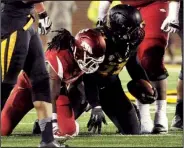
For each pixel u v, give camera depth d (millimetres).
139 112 16422
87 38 14508
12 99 15523
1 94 14227
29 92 15367
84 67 14625
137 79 15859
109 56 14852
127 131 16141
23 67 13953
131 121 16109
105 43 14648
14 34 13781
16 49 13805
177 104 17266
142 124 16359
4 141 14984
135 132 16172
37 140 15133
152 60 16562
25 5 13797
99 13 17312
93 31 14617
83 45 14500
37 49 13914
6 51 13805
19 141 15008
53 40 15000
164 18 16719
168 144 14844
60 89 15250
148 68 16609
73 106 16016
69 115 15344
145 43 16641
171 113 19984
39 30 15664
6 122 15578
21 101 15461
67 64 14953
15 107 15492
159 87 16547
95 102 14820
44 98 13711
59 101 15336
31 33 13922
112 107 16062
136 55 15719
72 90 15953
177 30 16828
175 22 16719
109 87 15859
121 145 14625
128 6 14828
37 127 16094
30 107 15570
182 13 17203
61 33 14969
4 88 14164
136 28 14703
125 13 14688
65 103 15352
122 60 15008
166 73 16641
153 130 16359
